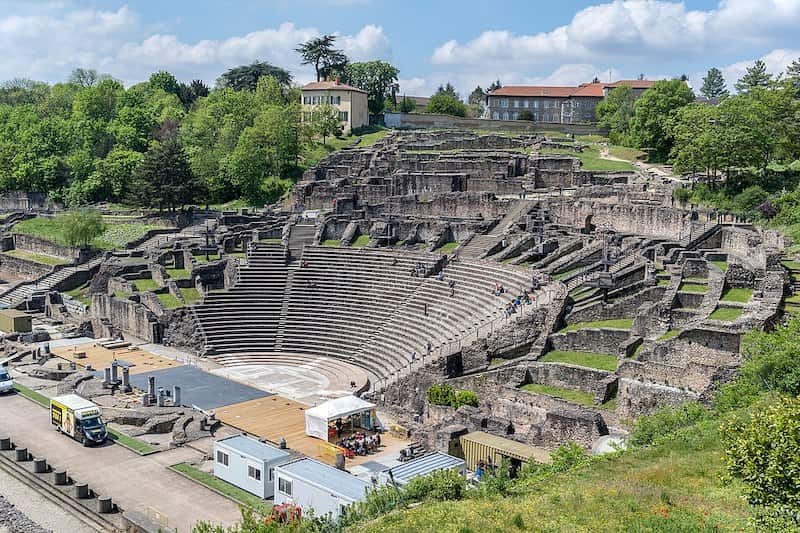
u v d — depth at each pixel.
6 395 81.88
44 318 117.00
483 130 182.25
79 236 134.62
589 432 59.09
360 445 65.38
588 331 71.50
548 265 92.62
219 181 159.75
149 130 191.25
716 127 106.38
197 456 65.31
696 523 34.72
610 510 37.47
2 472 62.12
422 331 91.12
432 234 116.62
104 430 68.12
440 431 64.06
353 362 93.81
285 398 81.56
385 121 195.50
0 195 178.25
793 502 29.42
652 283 75.19
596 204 104.62
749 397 51.47
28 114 199.25
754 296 66.12
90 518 53.94
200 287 109.38
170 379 88.31
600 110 192.25
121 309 109.69
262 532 40.66
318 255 114.62
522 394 67.25
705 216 93.31
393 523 38.78
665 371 61.25
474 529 36.09
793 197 91.12
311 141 171.62
